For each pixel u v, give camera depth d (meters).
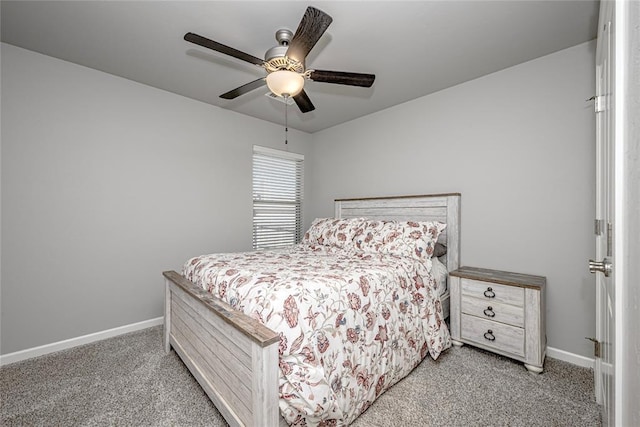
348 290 1.63
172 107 2.97
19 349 2.20
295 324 1.33
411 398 1.71
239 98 3.10
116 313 2.65
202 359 1.74
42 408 1.67
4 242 2.14
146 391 1.81
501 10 1.73
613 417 0.86
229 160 3.43
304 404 1.26
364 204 3.47
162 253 2.92
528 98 2.31
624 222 0.73
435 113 2.90
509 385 1.84
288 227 4.14
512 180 2.39
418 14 1.76
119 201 2.65
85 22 1.87
